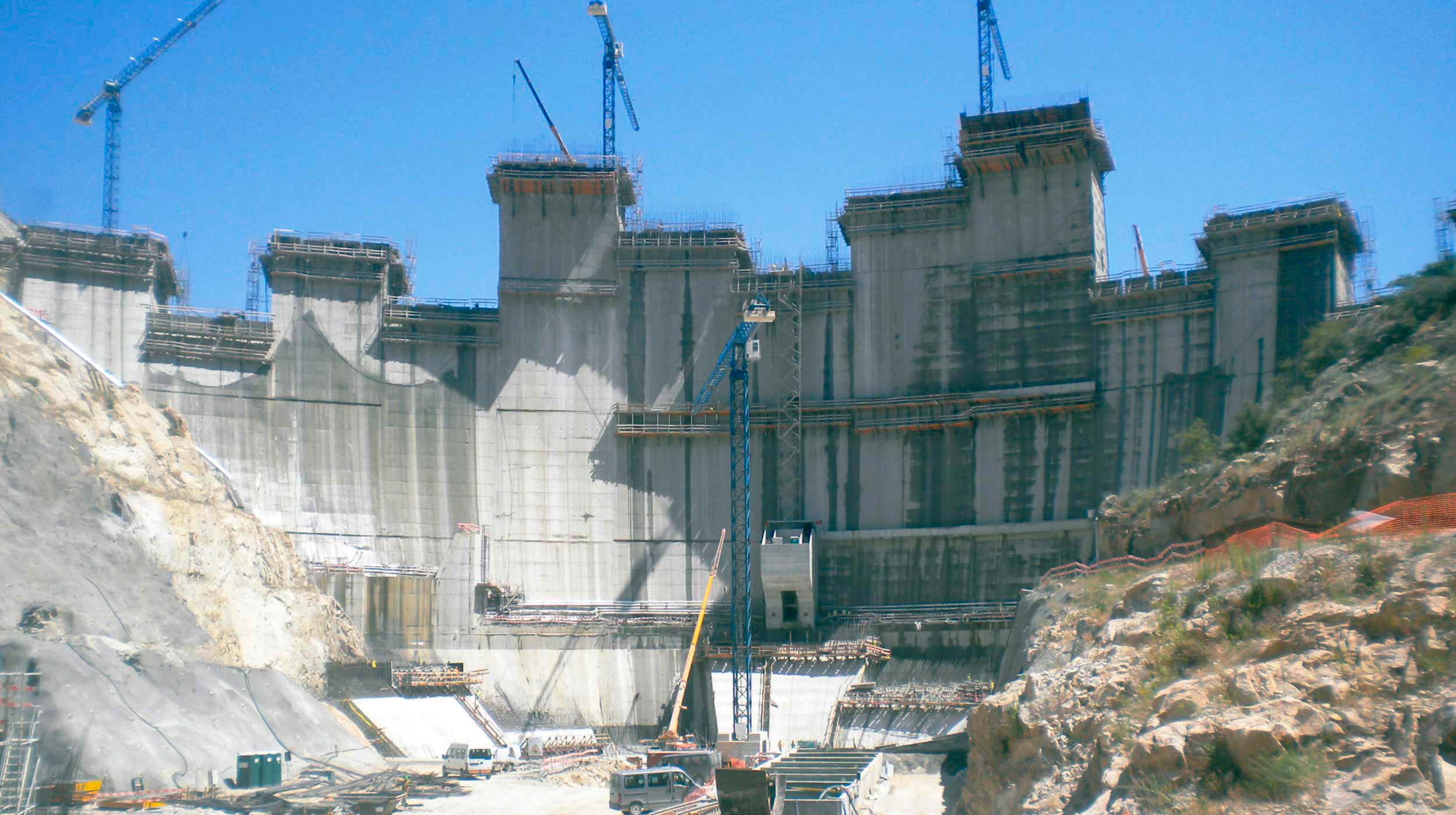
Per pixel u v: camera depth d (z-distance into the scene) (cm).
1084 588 6475
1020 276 12488
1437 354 5128
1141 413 11850
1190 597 4056
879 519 12731
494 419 13125
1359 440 4953
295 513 12381
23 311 11012
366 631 12156
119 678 8169
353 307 13100
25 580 8750
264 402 12575
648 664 12475
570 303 13400
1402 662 2947
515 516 12938
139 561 9700
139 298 12419
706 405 13100
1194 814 2927
